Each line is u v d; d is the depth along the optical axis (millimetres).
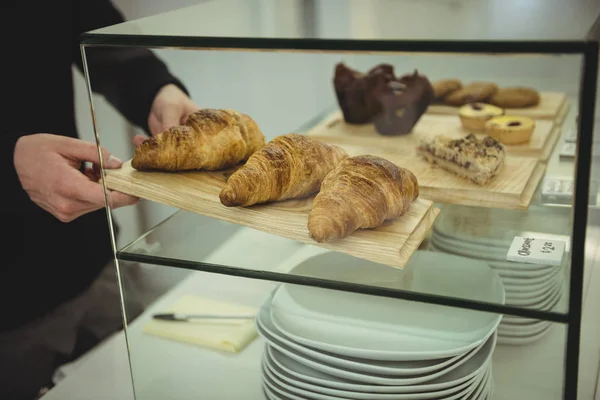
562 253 590
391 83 781
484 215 678
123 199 759
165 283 739
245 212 714
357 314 659
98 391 824
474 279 614
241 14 753
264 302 704
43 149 1122
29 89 1394
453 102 750
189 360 756
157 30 699
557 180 646
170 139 753
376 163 681
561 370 598
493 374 624
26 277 1452
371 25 647
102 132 738
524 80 646
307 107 847
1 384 1470
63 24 1417
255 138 808
